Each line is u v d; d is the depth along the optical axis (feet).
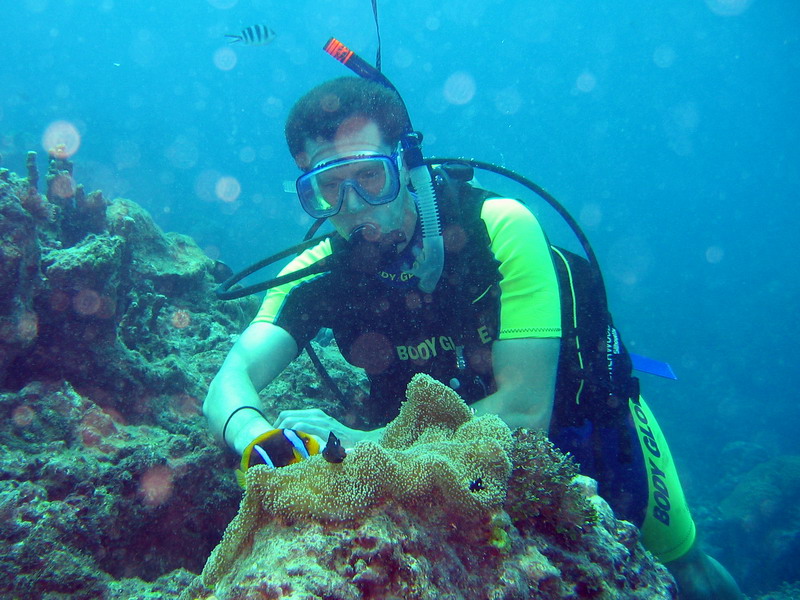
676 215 199.62
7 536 4.95
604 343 7.86
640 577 5.12
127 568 6.23
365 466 3.52
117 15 220.64
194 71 233.55
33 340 7.00
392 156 6.87
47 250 8.36
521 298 6.26
